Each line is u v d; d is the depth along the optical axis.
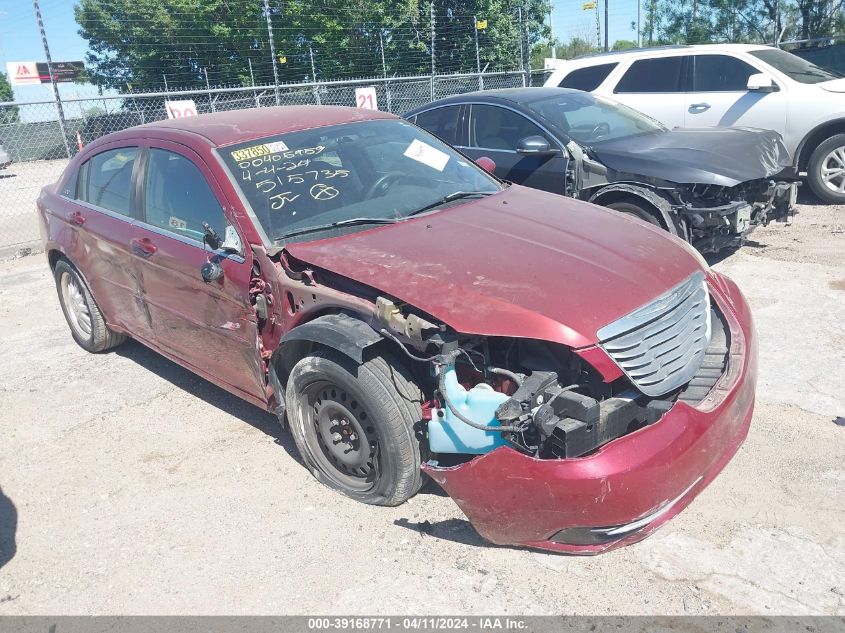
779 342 5.07
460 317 2.96
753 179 6.34
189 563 3.28
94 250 5.05
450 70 28.98
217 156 4.05
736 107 9.27
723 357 3.49
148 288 4.58
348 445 3.56
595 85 10.43
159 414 4.75
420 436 3.25
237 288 3.80
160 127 4.68
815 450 3.74
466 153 7.54
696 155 6.36
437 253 3.40
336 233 3.80
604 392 3.01
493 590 2.96
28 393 5.21
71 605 3.09
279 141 4.27
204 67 28.20
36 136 17.08
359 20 27.77
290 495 3.72
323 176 4.13
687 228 6.26
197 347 4.38
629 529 2.87
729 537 3.16
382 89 20.83
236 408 4.76
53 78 11.67
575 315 2.95
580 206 4.14
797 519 3.24
